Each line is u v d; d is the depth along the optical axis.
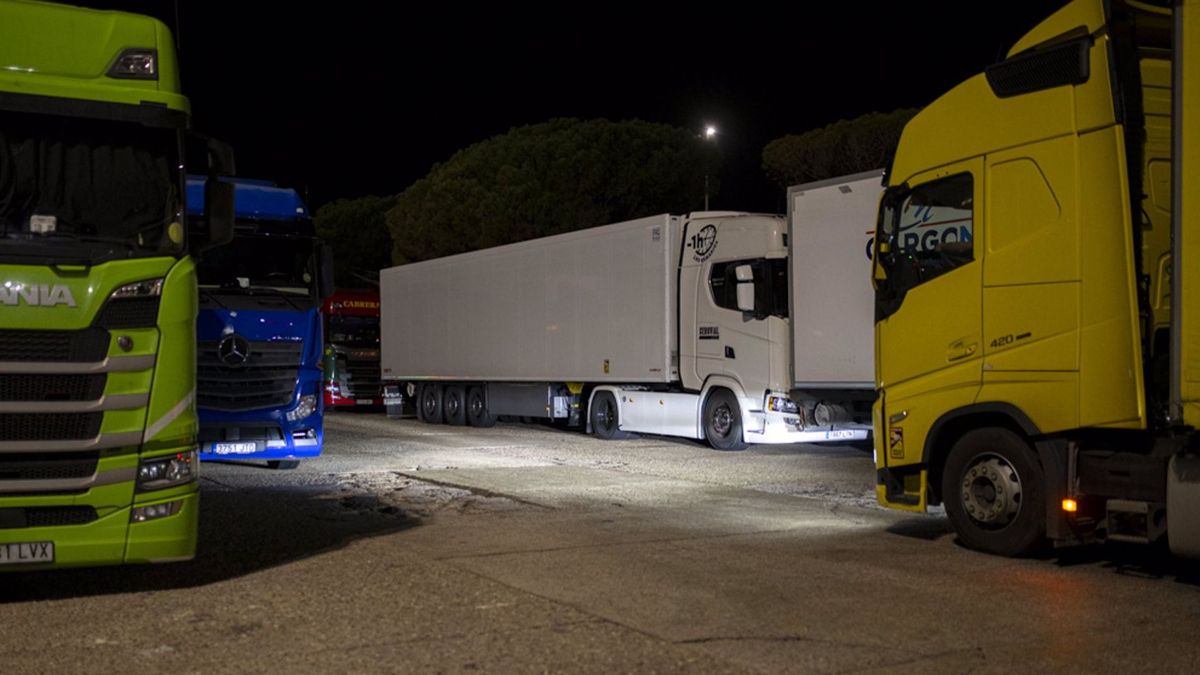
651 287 19.34
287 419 14.34
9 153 7.01
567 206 41.28
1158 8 8.30
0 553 6.79
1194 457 7.39
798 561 8.61
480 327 24.14
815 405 17.11
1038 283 8.37
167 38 7.62
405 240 45.75
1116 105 7.87
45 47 7.22
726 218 18.42
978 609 7.02
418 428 24.36
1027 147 8.48
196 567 8.37
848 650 6.07
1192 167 7.20
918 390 9.32
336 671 5.69
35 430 6.87
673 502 12.20
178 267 7.33
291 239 14.61
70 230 7.06
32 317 6.82
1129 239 7.81
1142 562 8.59
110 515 7.07
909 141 9.54
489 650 6.06
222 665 5.80
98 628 6.56
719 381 18.36
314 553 8.95
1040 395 8.34
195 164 7.86
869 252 15.67
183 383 7.32
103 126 7.27
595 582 7.80
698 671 5.69
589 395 21.61
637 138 41.69
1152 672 5.71
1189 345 7.22
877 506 11.91
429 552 9.00
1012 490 8.70
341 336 31.34
